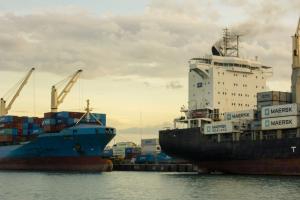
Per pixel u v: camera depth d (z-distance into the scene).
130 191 54.41
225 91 90.50
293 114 67.44
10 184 63.19
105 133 88.62
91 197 48.75
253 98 92.81
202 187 56.59
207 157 79.88
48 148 92.38
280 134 70.12
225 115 80.00
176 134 84.94
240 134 75.56
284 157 68.75
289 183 57.91
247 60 93.56
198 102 92.00
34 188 57.78
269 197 45.75
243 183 59.38
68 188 57.88
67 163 90.81
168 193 51.62
